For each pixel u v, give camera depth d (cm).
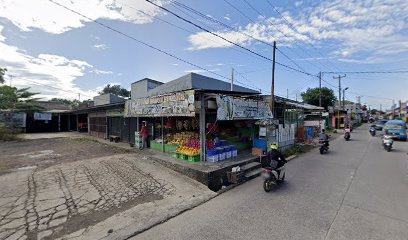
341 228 461
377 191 679
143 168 893
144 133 1311
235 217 521
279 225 478
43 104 3434
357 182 775
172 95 941
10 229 454
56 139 1955
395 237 424
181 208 568
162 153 1131
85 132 2706
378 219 498
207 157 934
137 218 511
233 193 695
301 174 902
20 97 2414
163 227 479
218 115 858
